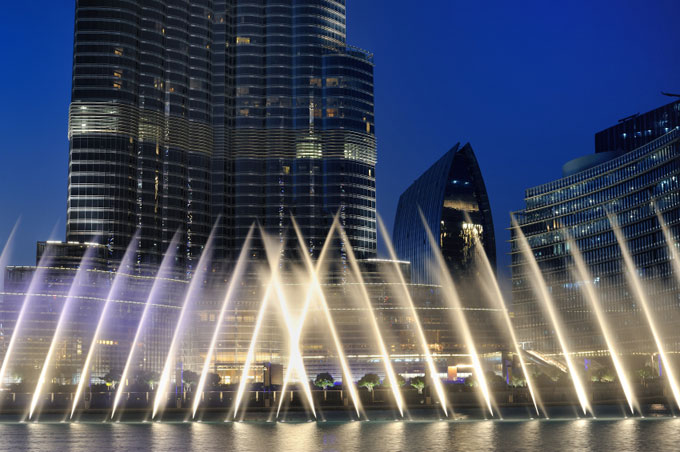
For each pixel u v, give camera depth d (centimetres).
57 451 8638
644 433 9931
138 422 12775
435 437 9812
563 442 9075
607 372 18838
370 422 12419
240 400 15175
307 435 10219
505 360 19362
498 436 9831
